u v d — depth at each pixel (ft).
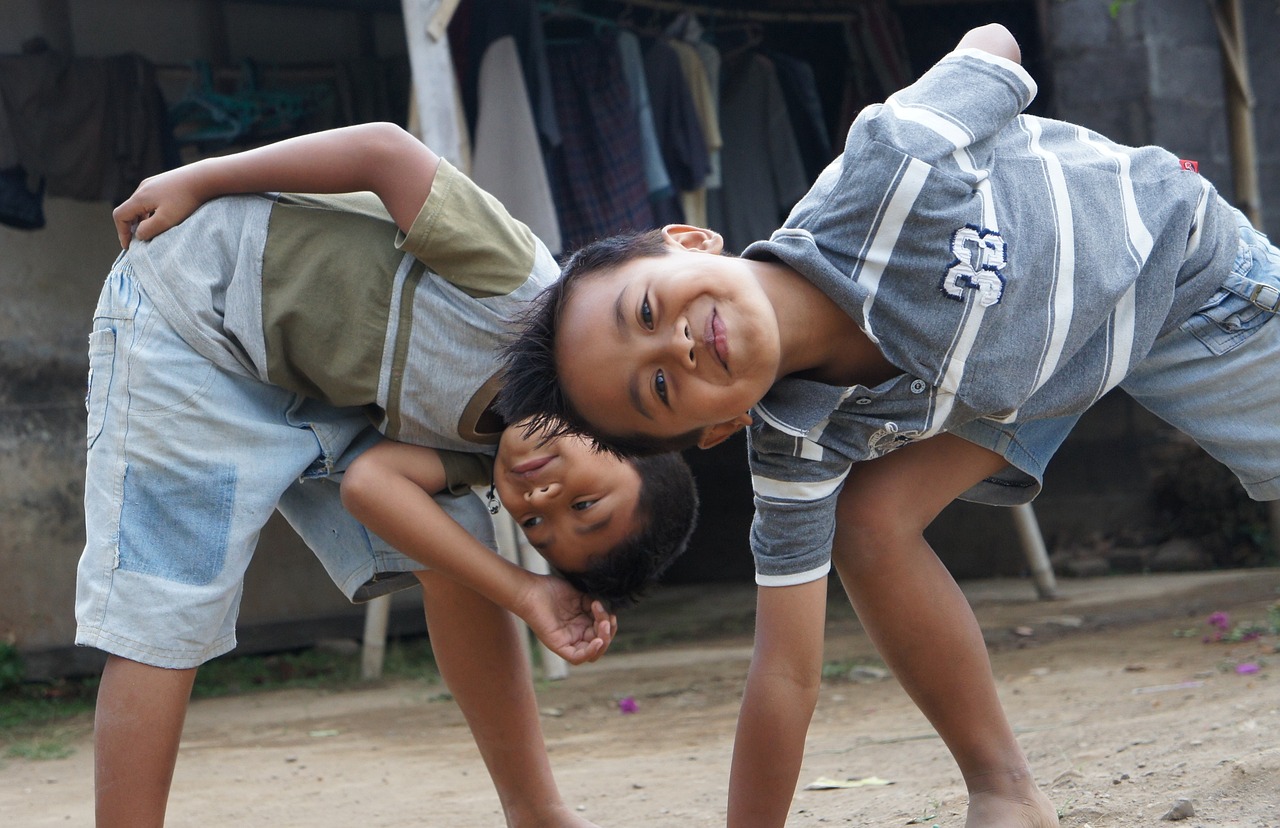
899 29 23.85
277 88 19.94
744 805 5.90
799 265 5.42
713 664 17.22
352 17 21.12
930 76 6.09
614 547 6.37
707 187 19.72
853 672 15.15
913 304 5.49
